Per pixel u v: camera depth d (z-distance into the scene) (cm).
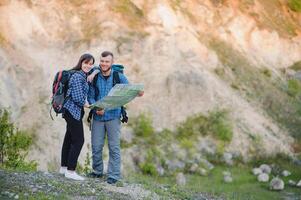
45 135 2770
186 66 3425
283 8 4347
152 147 2973
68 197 1179
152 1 3691
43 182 1254
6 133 1867
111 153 1365
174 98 3262
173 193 1521
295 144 3378
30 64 3061
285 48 4028
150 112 3158
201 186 2642
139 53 3381
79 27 3394
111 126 1350
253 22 4019
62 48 3262
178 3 3816
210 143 3136
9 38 3131
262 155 3209
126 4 3600
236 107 3388
